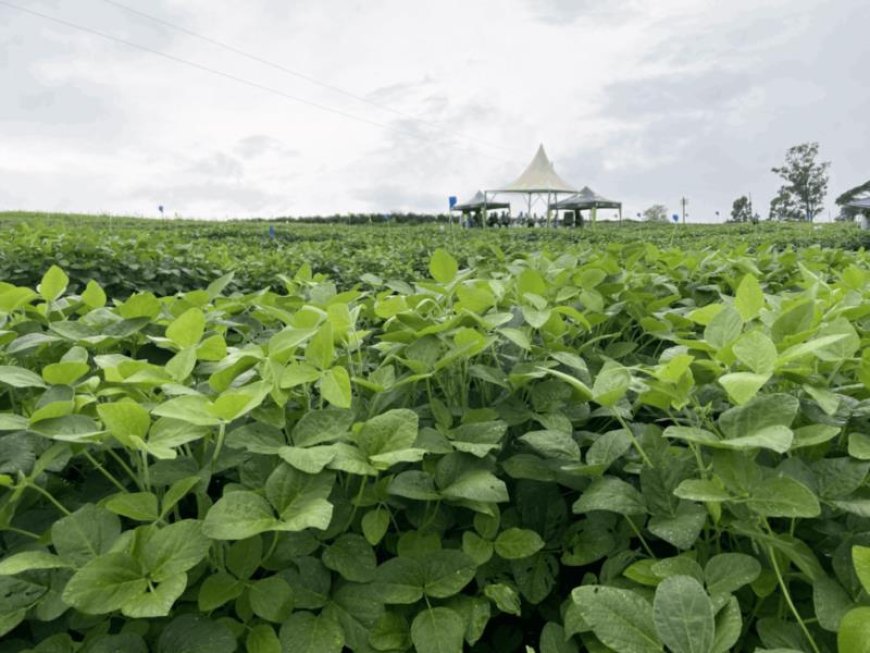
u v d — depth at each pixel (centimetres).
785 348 140
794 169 7550
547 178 4369
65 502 131
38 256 574
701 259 346
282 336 135
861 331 179
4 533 121
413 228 2594
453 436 137
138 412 113
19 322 184
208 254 676
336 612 114
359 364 168
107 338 170
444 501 136
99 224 2297
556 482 144
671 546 135
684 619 89
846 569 102
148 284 600
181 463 121
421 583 120
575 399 157
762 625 105
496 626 148
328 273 632
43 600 104
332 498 123
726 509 117
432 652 109
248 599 112
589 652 107
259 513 102
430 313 198
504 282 237
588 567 147
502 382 154
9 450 117
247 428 120
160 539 99
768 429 105
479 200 4722
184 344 152
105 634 106
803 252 404
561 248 604
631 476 144
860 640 82
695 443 120
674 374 120
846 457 119
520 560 133
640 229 2659
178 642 100
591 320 201
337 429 122
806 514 99
